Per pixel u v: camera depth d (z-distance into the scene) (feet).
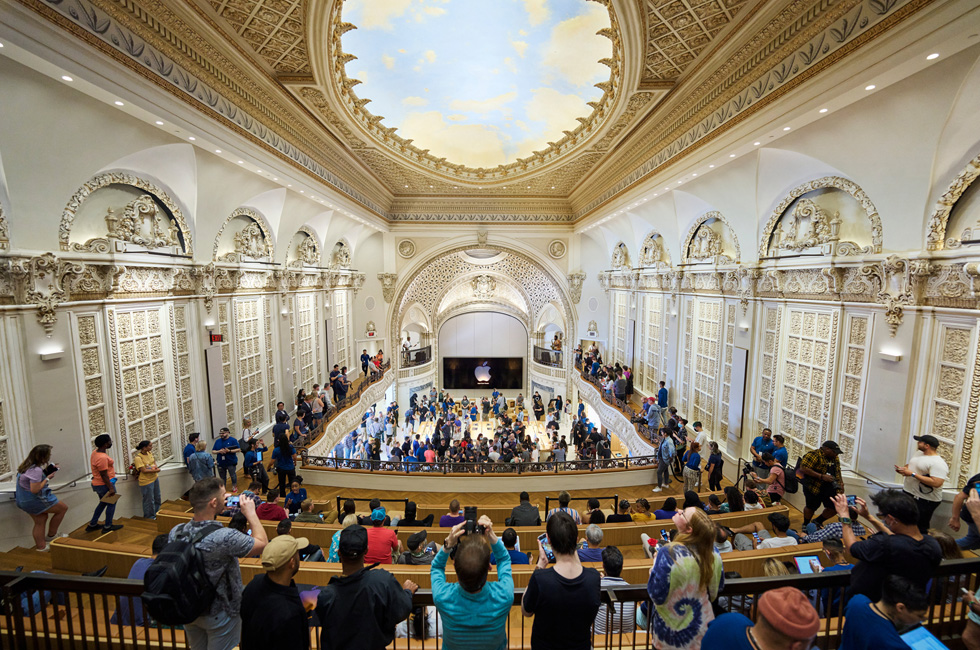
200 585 8.16
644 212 45.70
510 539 16.46
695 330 40.78
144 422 26.58
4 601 9.75
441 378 99.45
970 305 18.75
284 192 36.96
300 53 25.34
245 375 37.14
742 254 32.55
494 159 54.03
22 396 19.98
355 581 7.89
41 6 14.98
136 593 9.57
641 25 22.62
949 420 19.83
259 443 32.37
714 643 6.45
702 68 25.76
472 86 37.60
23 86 16.84
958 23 13.43
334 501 32.63
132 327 25.77
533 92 38.24
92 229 22.94
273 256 39.91
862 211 23.49
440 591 8.23
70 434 21.84
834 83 18.02
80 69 16.56
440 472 36.42
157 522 21.68
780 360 29.81
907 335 21.13
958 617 10.15
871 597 8.93
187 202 28.60
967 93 16.37
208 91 24.09
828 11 17.98
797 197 27.45
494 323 98.73
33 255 19.48
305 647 8.00
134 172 24.45
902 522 9.38
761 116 22.63
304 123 34.65
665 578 7.89
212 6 20.80
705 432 38.65
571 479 36.29
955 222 19.30
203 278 30.48
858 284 23.62
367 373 62.49
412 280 69.51
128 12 18.33
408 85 36.83
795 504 26.61
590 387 60.95
